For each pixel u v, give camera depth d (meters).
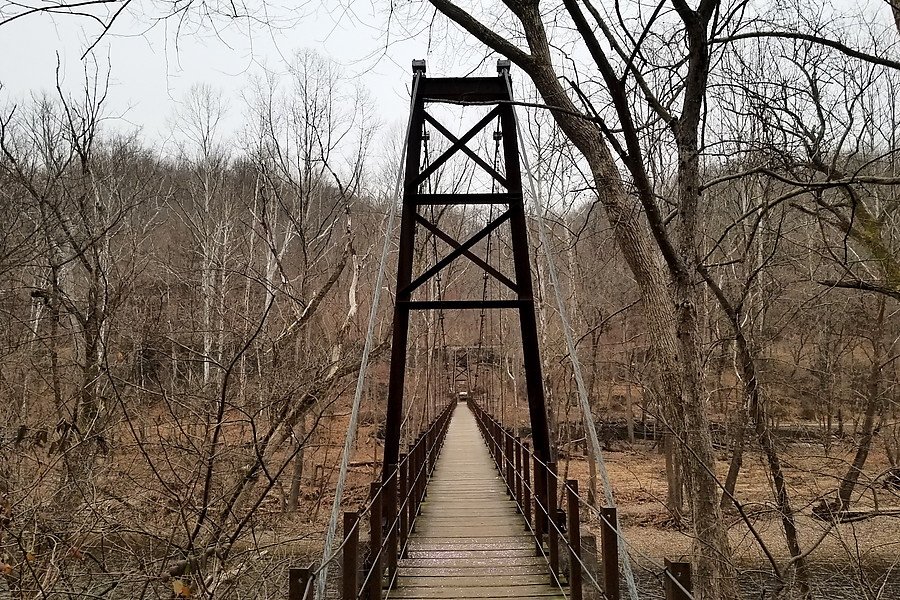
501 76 7.00
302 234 10.84
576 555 3.54
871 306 11.25
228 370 5.30
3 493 4.83
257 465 5.44
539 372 6.23
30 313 8.70
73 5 2.97
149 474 5.81
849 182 4.73
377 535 4.00
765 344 8.91
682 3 4.60
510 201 6.61
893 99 7.73
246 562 5.31
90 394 5.94
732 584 5.12
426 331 20.25
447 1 5.63
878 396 9.95
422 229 14.38
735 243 9.09
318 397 7.07
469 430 19.69
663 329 5.39
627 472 17.59
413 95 6.89
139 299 8.63
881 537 8.78
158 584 4.99
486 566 4.84
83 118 7.79
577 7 4.31
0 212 7.14
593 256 15.52
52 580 4.77
